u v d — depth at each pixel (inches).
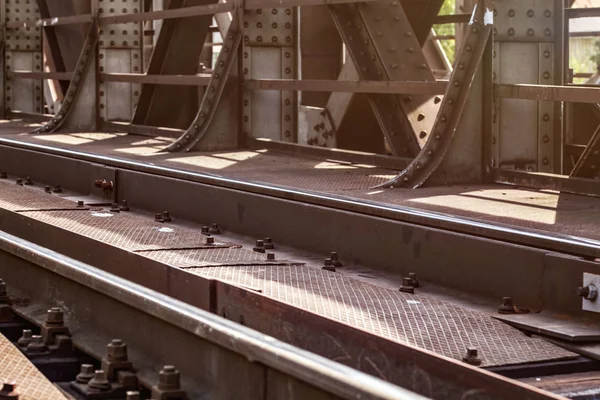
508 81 387.9
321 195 317.7
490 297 253.3
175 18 616.7
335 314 217.6
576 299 228.4
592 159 359.3
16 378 185.5
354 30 459.5
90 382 206.8
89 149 520.4
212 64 1048.8
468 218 270.7
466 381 164.2
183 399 195.8
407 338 202.2
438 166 373.4
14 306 279.9
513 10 386.3
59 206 375.9
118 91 690.8
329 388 153.8
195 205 376.5
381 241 289.6
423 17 513.7
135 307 219.9
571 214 296.7
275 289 240.8
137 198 413.1
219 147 530.3
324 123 563.5
